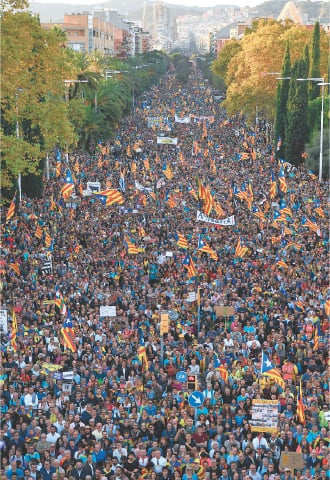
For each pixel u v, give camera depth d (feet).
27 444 158.10
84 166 628.69
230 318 249.55
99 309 249.14
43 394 183.01
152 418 170.30
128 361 201.26
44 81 406.82
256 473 147.13
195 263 319.88
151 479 146.82
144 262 324.80
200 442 163.22
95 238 370.32
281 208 399.24
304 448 156.46
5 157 350.02
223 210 433.07
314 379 189.26
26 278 295.07
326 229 384.47
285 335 231.09
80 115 515.09
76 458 153.17
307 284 286.46
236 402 179.01
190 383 182.70
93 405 175.63
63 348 220.02
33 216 402.52
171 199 446.60
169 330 235.81
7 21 360.69
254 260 326.85
